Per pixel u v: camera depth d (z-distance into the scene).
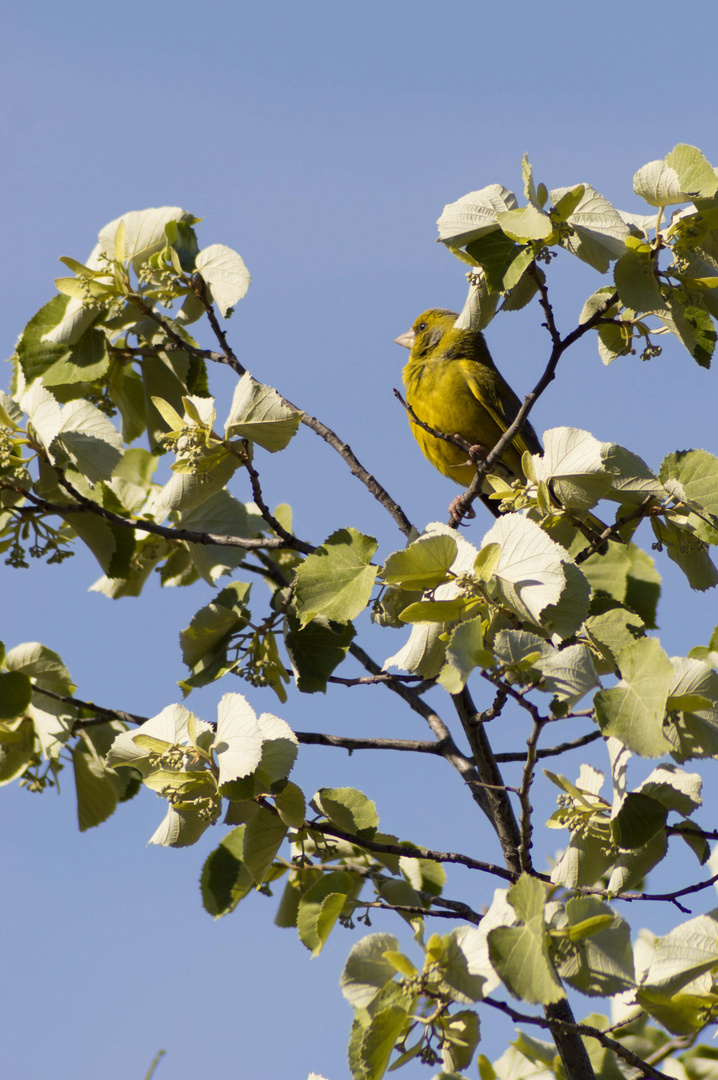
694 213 7.00
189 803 6.97
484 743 7.70
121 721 9.66
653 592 9.05
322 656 8.77
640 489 7.29
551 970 5.43
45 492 9.02
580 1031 6.24
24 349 9.22
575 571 6.11
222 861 8.31
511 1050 8.04
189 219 9.47
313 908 7.45
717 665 7.18
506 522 6.20
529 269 7.14
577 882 6.72
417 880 8.72
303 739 9.02
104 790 9.73
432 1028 5.91
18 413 8.67
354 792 8.44
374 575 7.56
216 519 9.45
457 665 5.65
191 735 7.05
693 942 6.43
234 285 9.10
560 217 6.85
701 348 8.05
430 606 6.04
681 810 6.42
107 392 9.88
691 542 7.82
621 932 5.77
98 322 9.29
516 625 6.21
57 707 9.41
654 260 7.03
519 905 5.67
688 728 6.34
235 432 7.79
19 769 9.48
